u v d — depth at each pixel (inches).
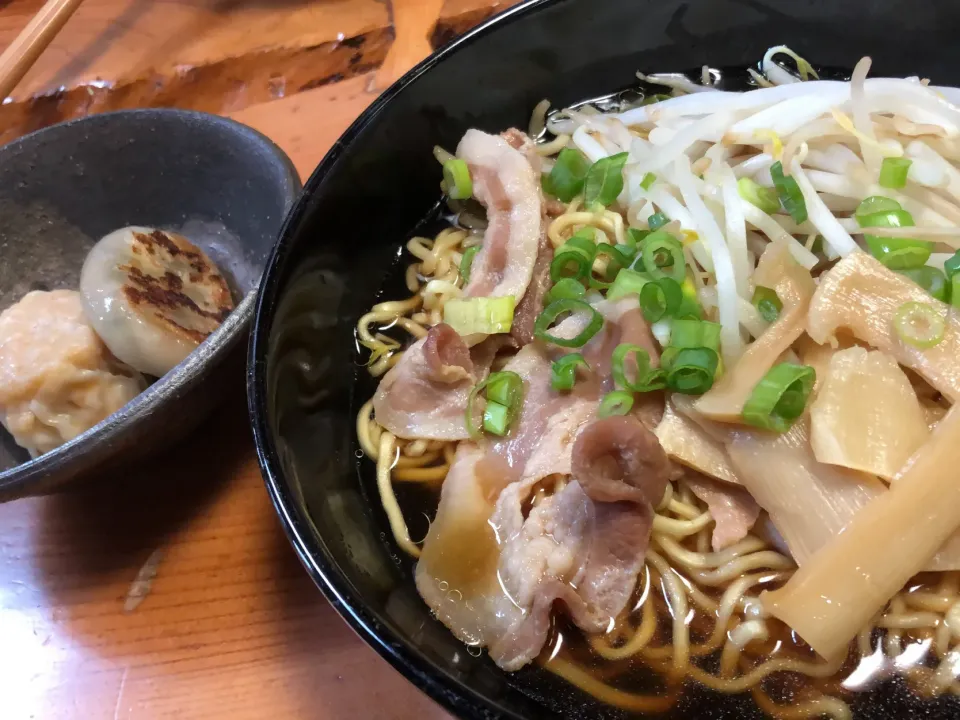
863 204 9.4
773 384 7.6
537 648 7.3
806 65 11.7
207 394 9.1
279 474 7.0
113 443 8.5
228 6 15.0
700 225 9.5
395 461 9.3
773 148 9.9
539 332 9.2
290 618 8.6
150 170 12.3
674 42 11.9
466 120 11.3
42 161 11.7
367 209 10.2
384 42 14.1
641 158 10.5
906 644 7.6
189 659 8.4
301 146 13.1
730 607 7.9
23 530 9.5
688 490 8.6
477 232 11.4
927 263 9.0
